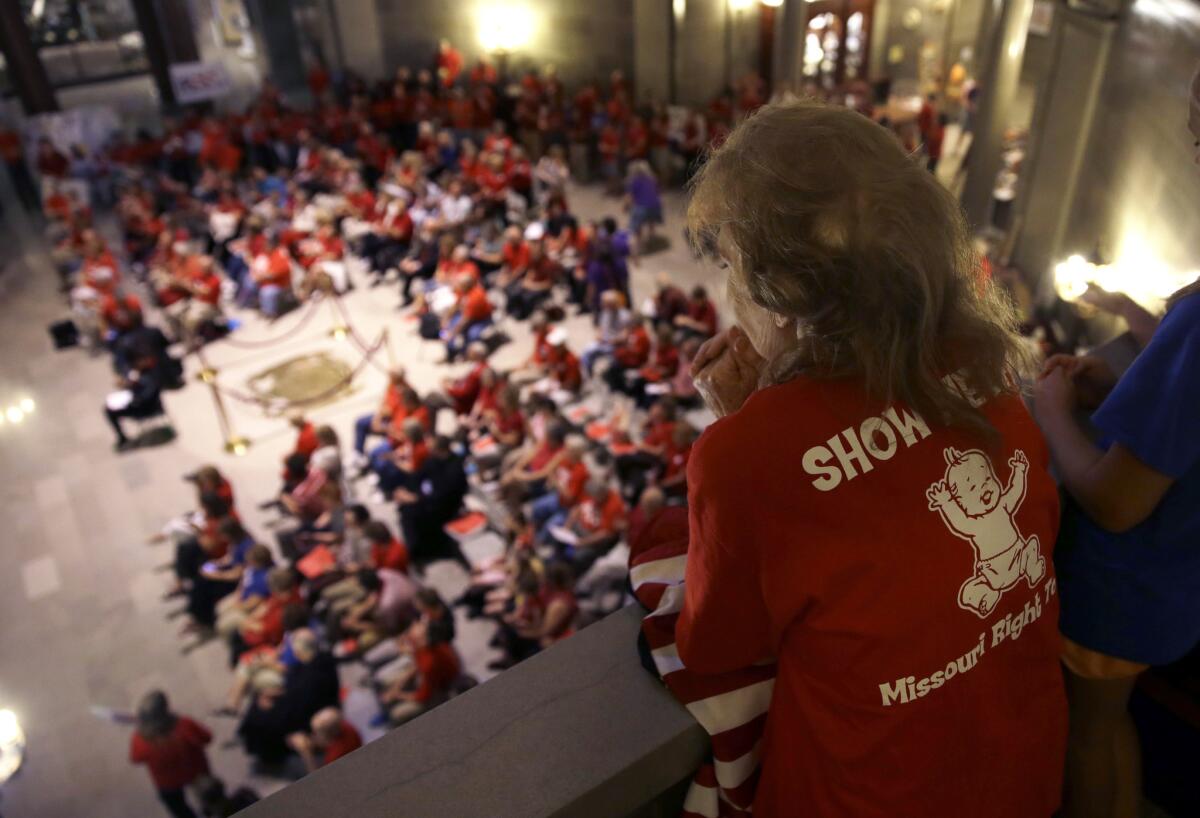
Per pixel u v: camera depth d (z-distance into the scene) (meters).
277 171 20.44
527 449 10.41
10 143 20.47
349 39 25.22
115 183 20.58
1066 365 1.58
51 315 16.58
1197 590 1.33
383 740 1.29
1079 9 10.29
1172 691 1.78
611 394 12.53
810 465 1.00
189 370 14.24
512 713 1.32
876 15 22.72
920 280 0.95
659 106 19.12
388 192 17.33
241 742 8.26
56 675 9.27
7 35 22.98
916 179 0.98
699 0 19.53
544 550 9.26
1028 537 1.08
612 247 14.02
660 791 1.30
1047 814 1.17
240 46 31.56
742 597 1.07
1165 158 6.61
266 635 8.18
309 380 13.75
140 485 11.87
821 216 0.95
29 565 10.73
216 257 17.70
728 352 1.21
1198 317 1.13
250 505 11.29
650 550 1.49
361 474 11.52
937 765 1.03
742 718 1.23
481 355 11.19
